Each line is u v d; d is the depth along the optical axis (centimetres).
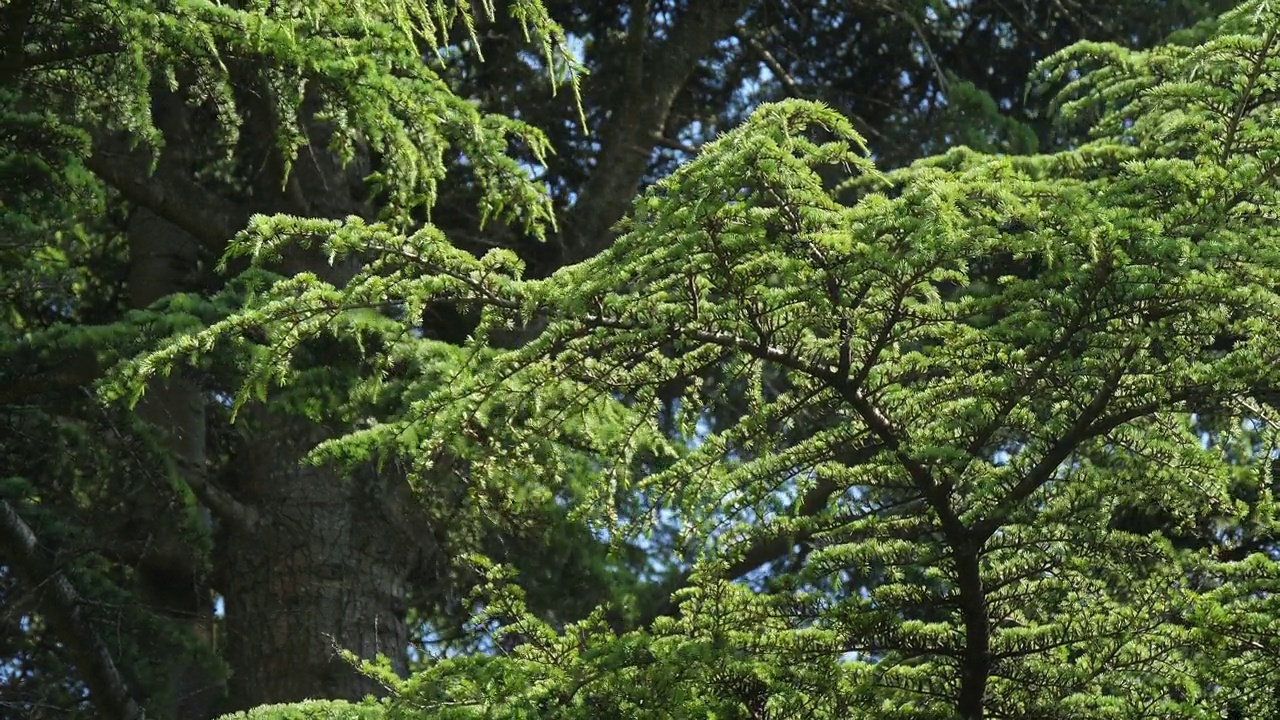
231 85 596
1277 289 403
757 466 394
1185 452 391
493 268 375
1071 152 469
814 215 339
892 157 1034
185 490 738
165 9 512
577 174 1129
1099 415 394
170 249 1000
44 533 712
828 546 420
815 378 392
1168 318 382
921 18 1106
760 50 1155
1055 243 357
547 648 409
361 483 854
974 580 396
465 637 923
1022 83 1115
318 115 556
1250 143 416
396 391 635
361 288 375
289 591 841
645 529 412
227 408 883
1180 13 1009
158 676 721
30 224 652
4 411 696
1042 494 402
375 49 564
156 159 537
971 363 394
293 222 376
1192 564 412
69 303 919
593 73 1103
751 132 342
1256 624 388
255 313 382
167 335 609
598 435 508
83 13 503
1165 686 406
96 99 561
